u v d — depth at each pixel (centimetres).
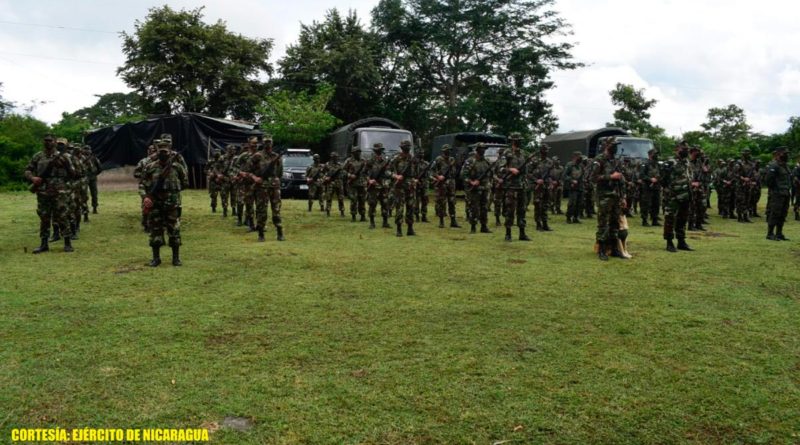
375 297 606
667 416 345
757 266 795
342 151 2248
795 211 1511
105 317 523
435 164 1261
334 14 3650
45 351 436
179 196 767
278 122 2830
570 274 733
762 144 4097
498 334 488
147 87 3397
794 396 372
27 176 842
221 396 364
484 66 3644
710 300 605
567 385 386
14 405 348
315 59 3372
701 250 941
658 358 436
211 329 493
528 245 985
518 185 1038
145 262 788
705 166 1491
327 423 332
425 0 3578
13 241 963
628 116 4028
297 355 434
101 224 1196
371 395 367
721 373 408
